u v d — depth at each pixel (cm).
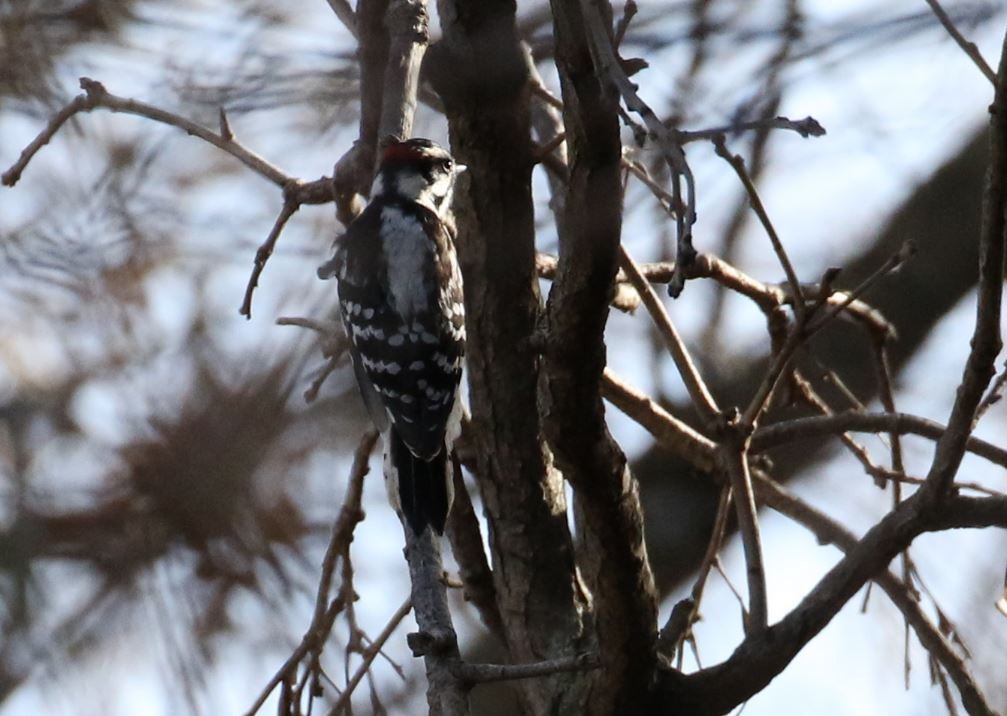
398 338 1017
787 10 1013
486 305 955
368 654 938
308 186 991
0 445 1173
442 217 1099
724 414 890
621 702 804
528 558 963
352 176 988
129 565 1034
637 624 781
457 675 750
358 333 1033
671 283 581
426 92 1151
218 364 1084
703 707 811
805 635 821
